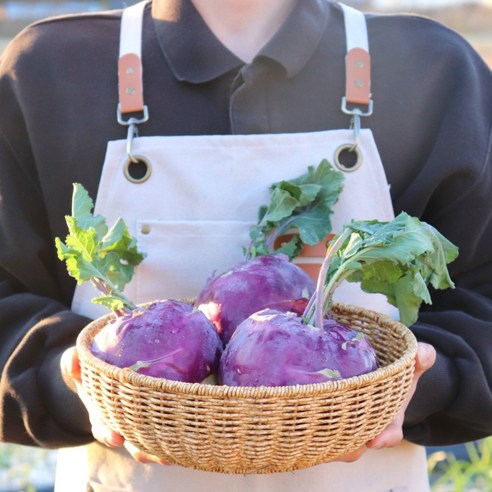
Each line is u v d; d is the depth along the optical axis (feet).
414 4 27.09
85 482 5.29
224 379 3.85
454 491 8.92
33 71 5.17
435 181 5.08
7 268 5.21
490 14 26.96
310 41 5.10
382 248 4.00
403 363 3.84
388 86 5.21
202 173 5.01
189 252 5.03
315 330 3.81
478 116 5.16
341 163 5.09
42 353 4.97
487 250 5.24
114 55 5.22
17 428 5.00
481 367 4.86
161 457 3.98
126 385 3.73
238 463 3.77
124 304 4.16
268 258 4.41
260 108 5.08
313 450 3.75
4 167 5.20
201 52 5.08
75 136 5.14
